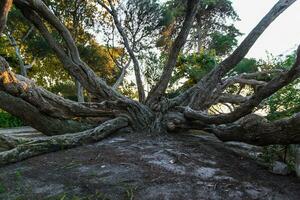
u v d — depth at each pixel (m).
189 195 3.66
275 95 5.72
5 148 5.50
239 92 10.29
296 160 4.50
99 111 7.14
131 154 5.19
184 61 11.73
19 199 3.57
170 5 12.60
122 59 13.07
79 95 12.71
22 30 15.22
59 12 11.64
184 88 11.57
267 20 6.92
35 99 6.68
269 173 4.53
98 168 4.53
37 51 14.56
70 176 4.26
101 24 12.72
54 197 3.61
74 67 7.57
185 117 6.68
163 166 4.59
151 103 7.43
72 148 5.78
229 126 5.38
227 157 5.18
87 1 11.99
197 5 7.14
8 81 6.44
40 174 4.40
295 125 4.18
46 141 5.55
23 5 7.20
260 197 3.68
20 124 11.16
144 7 11.90
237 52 7.22
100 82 7.63
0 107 6.76
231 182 4.05
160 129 6.82
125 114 7.06
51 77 19.16
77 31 12.58
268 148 4.90
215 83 7.45
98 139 6.19
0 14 5.06
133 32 12.31
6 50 17.14
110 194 3.69
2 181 4.15
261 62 11.10
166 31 13.16
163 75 7.55
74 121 7.16
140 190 3.79
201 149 5.55
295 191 3.90
